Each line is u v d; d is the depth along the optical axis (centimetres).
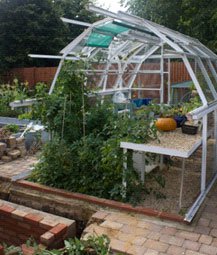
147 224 378
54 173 481
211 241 345
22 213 396
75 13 1897
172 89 864
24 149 640
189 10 1146
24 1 1669
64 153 476
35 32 1670
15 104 516
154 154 508
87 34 547
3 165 578
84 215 428
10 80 1498
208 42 1106
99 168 454
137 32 590
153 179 507
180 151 381
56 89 507
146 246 335
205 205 424
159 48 805
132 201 423
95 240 319
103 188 449
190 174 535
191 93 717
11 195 484
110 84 796
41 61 1714
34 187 479
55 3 1903
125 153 423
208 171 553
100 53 659
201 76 502
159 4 1195
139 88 873
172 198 443
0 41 1612
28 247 335
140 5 1255
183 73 1071
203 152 438
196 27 1118
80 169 474
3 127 758
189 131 462
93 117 499
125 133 434
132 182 445
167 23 1222
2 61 1577
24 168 561
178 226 375
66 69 490
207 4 1115
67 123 492
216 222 382
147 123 445
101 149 441
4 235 406
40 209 455
